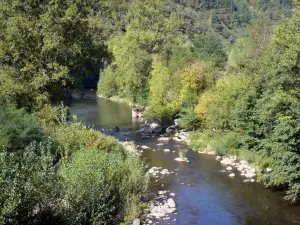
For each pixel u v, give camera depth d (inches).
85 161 579.8
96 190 538.6
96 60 1488.7
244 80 1293.1
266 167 942.4
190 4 6555.1
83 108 2610.7
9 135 669.9
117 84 3198.8
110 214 605.3
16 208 413.1
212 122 1357.0
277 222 658.2
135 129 1739.7
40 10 1252.5
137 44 2667.3
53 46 1205.7
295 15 944.9
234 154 1133.1
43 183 475.8
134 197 688.4
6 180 402.9
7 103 871.7
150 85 2113.7
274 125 901.8
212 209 729.0
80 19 1291.8
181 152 1141.7
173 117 1717.5
